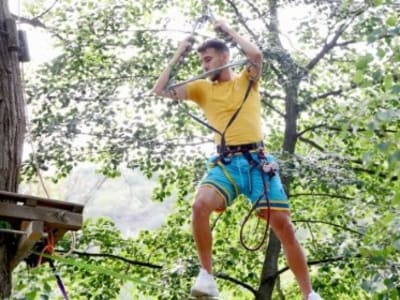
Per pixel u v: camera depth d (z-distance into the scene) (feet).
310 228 41.04
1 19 21.66
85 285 39.78
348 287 39.32
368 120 17.30
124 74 38.50
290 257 15.53
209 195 15.23
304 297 15.31
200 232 14.97
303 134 42.86
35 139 36.22
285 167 35.24
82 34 39.32
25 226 17.93
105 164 38.40
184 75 38.06
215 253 41.34
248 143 15.67
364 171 37.60
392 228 17.93
